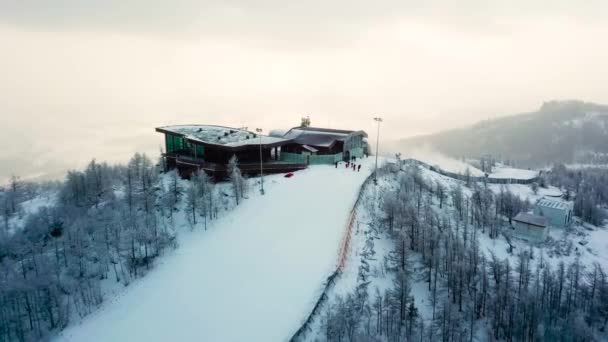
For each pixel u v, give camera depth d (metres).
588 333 58.47
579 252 86.81
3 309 69.50
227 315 54.34
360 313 55.06
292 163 113.50
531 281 70.31
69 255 84.12
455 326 56.66
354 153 132.00
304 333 49.44
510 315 59.34
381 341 52.28
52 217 102.75
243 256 69.00
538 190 133.25
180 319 55.47
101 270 77.31
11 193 133.25
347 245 69.62
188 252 75.81
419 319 58.41
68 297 71.88
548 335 59.06
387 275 65.56
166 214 93.62
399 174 114.75
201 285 62.97
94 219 96.50
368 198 90.19
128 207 97.94
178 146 130.25
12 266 82.44
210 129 133.00
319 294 56.19
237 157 113.62
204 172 102.06
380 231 77.31
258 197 93.94
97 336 57.31
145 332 54.41
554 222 100.38
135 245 80.00
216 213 89.06
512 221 98.69
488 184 136.12
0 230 98.81
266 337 49.16
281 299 56.09
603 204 128.25
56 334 62.97
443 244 71.75
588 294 67.69
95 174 114.69
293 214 82.19
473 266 68.12
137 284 70.38
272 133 144.50
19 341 64.75
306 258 65.44
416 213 76.88
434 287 62.84
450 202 99.75
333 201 86.50
